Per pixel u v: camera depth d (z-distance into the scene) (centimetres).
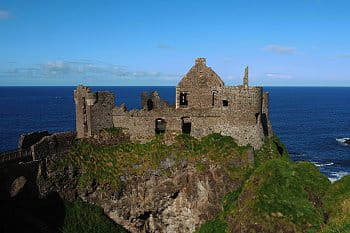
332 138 16050
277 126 19725
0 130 16000
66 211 5809
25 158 5725
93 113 6525
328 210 4809
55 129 16488
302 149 13738
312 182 5222
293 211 4744
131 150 6438
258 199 4966
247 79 6631
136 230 6306
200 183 6078
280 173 5306
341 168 11062
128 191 6134
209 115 6550
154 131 6569
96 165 6212
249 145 6344
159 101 7294
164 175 6159
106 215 6075
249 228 4794
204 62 6875
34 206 5603
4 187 5294
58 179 5891
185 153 6259
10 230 5084
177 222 6297
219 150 6231
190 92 6931
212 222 5675
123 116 6675
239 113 6372
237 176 5953
